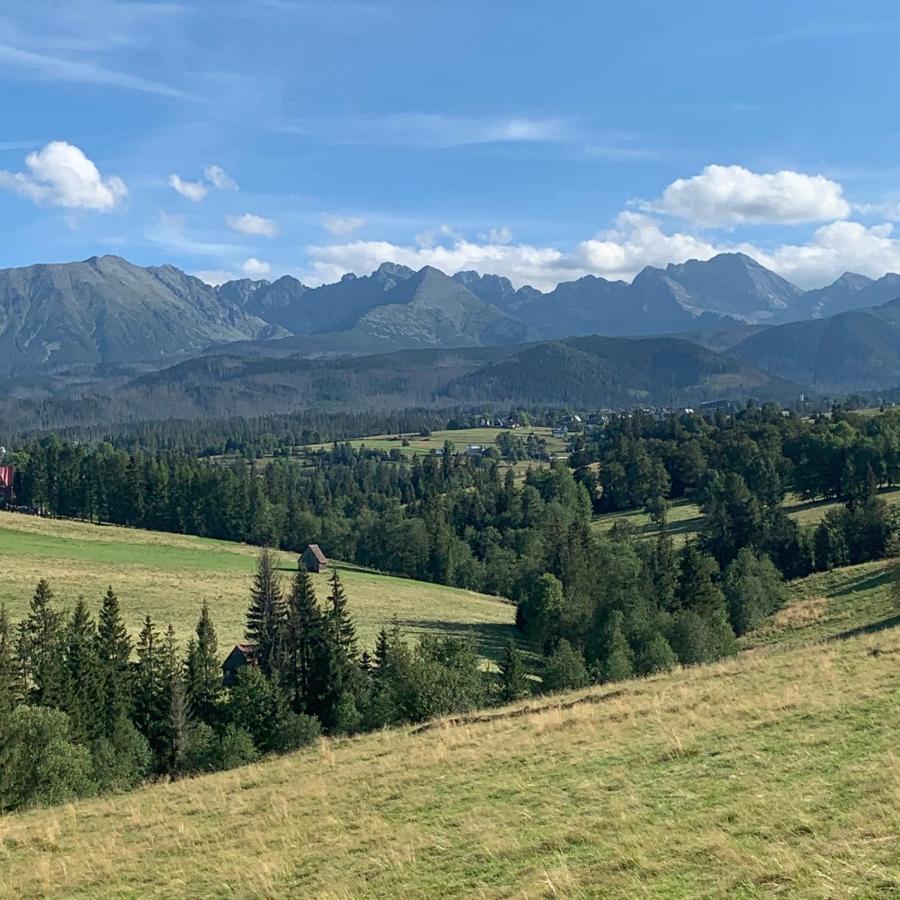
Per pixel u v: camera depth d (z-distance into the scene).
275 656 64.00
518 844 16.98
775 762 20.03
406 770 26.59
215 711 55.94
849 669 30.17
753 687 30.28
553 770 23.27
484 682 60.97
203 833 22.92
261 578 72.25
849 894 11.73
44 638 57.88
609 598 84.75
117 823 26.31
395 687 54.75
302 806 24.14
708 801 17.84
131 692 55.38
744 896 12.39
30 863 22.55
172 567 119.69
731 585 88.75
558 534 116.44
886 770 17.44
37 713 40.75
